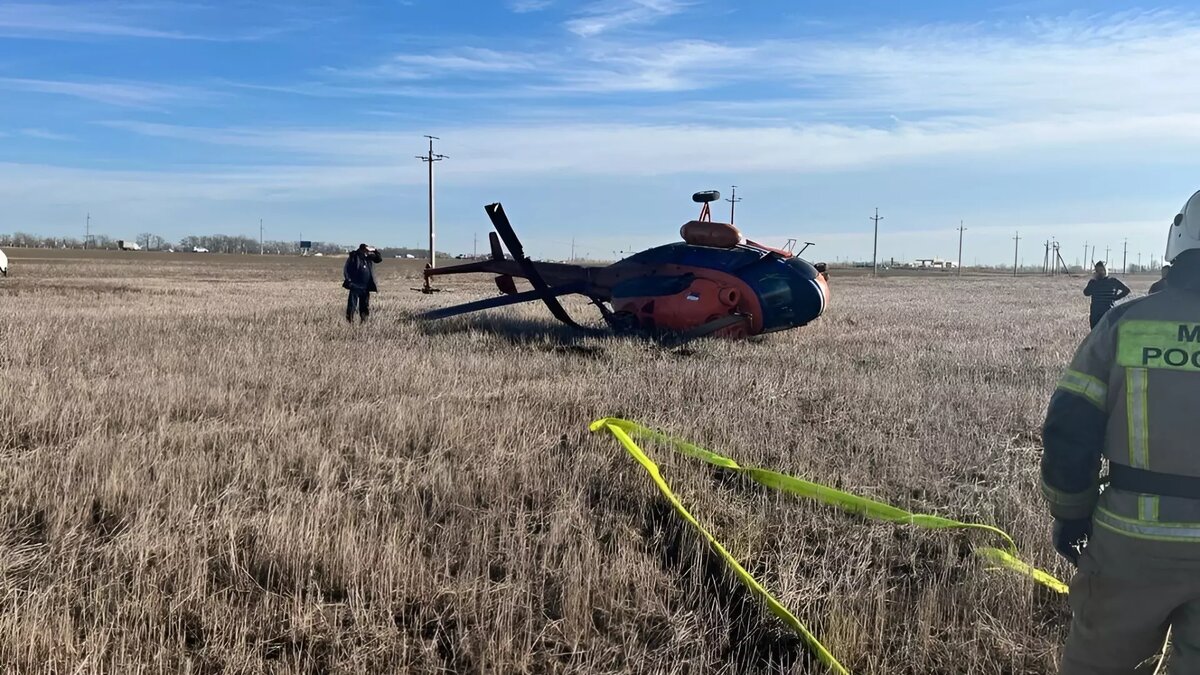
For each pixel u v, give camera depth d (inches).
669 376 417.7
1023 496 235.5
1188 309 103.7
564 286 650.2
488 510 214.2
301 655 149.2
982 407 357.4
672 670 147.0
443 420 299.1
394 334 570.6
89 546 183.9
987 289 2071.9
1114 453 107.9
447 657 151.6
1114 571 106.7
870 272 4975.4
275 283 1733.5
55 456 246.4
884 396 379.6
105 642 142.8
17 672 135.9
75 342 478.6
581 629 158.7
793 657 155.3
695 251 603.8
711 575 185.3
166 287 1396.4
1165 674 143.8
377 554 182.4
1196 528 100.7
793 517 217.9
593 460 255.8
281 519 194.4
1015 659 151.7
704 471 252.8
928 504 233.5
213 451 254.7
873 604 170.9
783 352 534.9
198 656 145.8
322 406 329.7
